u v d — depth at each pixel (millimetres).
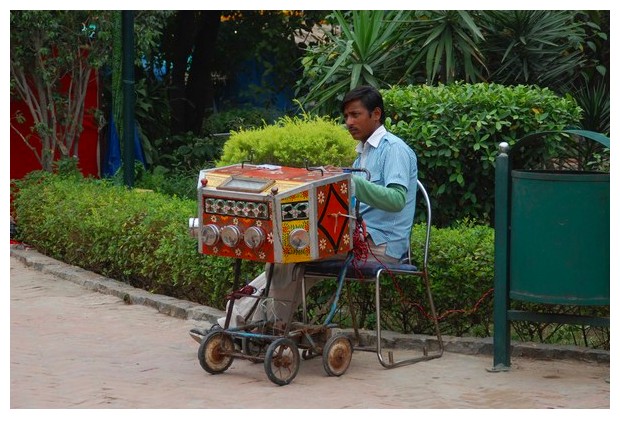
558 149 8094
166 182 11508
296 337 5660
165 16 11547
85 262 8641
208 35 14102
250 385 5207
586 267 5176
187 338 6301
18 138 11570
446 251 6211
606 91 9969
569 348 5746
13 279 8266
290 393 5051
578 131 5375
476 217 7977
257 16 14391
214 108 15211
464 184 7941
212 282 6969
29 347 6027
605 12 11180
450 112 7688
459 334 6281
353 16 9711
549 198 5184
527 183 5258
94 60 10820
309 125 6777
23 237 9906
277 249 5043
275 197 5016
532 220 5250
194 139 13172
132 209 8117
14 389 5117
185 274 7145
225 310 6898
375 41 9672
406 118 7930
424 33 9719
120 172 10500
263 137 6648
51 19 10328
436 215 8086
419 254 6195
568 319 5316
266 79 15016
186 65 14617
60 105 11172
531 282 5285
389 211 5508
